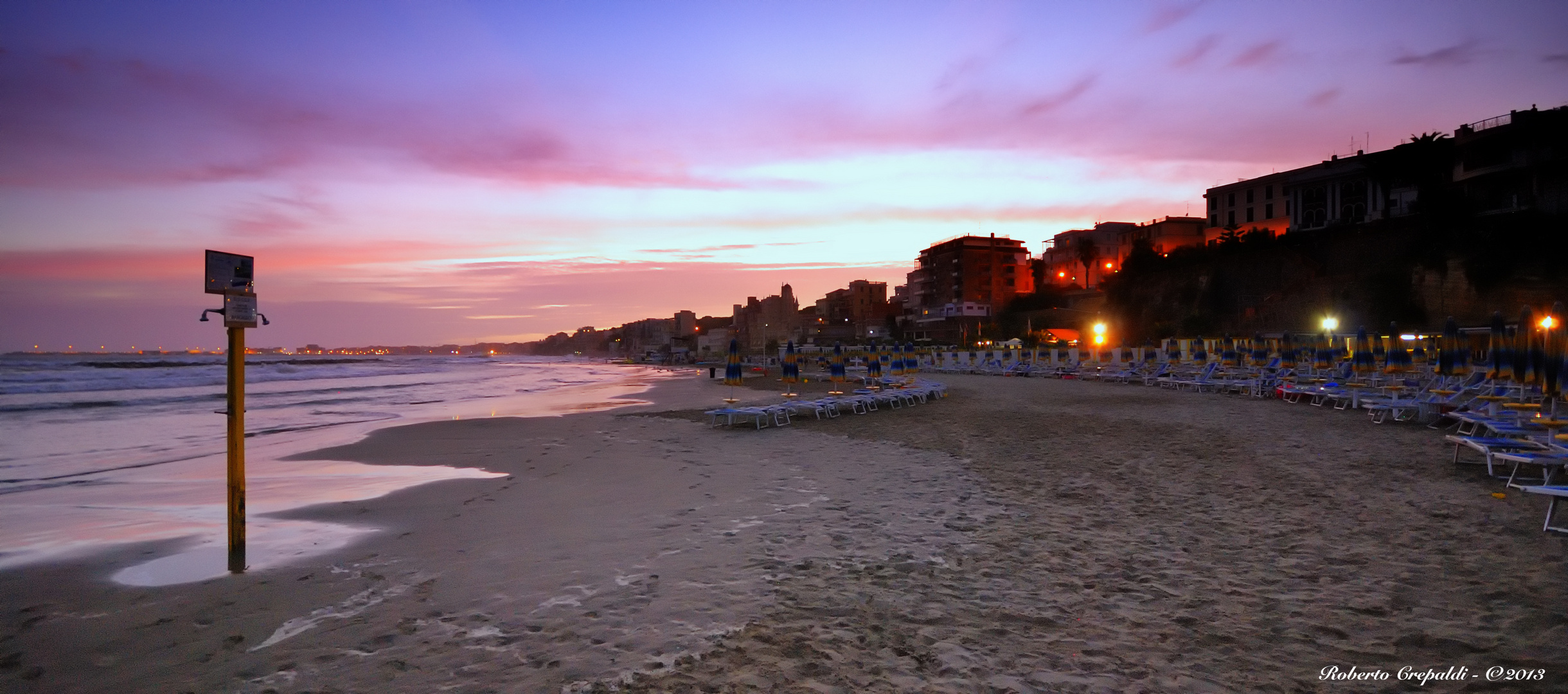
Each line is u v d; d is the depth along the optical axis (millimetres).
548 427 17172
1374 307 50094
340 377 58156
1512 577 5035
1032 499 8156
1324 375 22312
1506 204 49812
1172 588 5105
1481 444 8602
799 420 17281
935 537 6648
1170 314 64688
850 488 8984
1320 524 6664
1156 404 19125
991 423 15516
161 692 3836
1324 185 64250
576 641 4359
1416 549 5793
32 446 15055
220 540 7074
